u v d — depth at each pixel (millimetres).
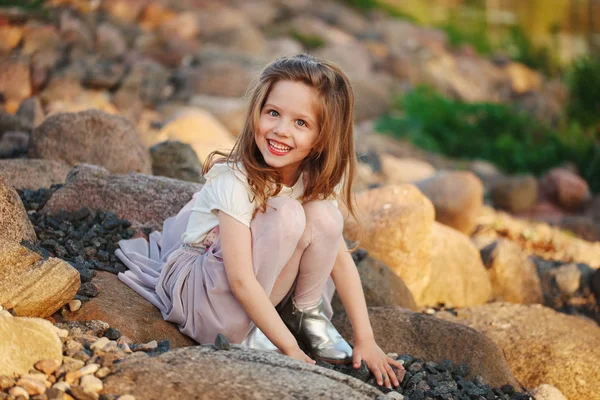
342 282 2732
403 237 3695
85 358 2193
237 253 2471
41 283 2354
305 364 2271
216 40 10156
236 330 2543
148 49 8875
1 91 6246
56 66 7062
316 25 12172
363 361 2596
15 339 2098
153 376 2090
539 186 7629
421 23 16016
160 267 2898
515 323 3414
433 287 3986
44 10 7602
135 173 3371
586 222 6500
